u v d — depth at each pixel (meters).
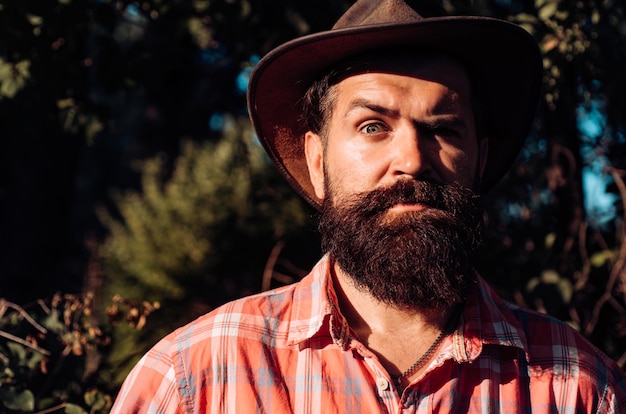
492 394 1.79
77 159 4.92
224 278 6.06
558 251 3.63
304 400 1.78
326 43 1.92
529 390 1.81
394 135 1.86
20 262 4.60
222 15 3.70
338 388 1.78
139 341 4.19
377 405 1.76
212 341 1.86
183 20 3.86
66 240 4.85
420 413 1.76
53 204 4.75
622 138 3.75
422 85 1.88
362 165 1.84
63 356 2.83
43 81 3.47
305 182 2.24
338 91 1.94
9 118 3.61
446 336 1.87
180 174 6.43
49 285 4.63
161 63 3.82
